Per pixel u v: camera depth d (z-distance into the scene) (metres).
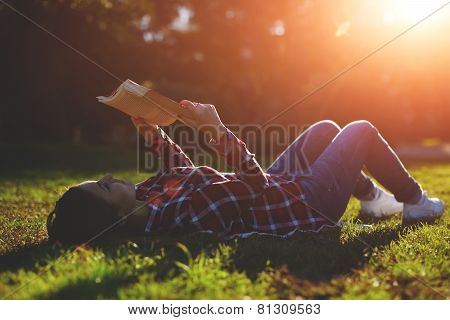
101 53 40.31
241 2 49.03
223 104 54.97
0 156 27.47
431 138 70.94
